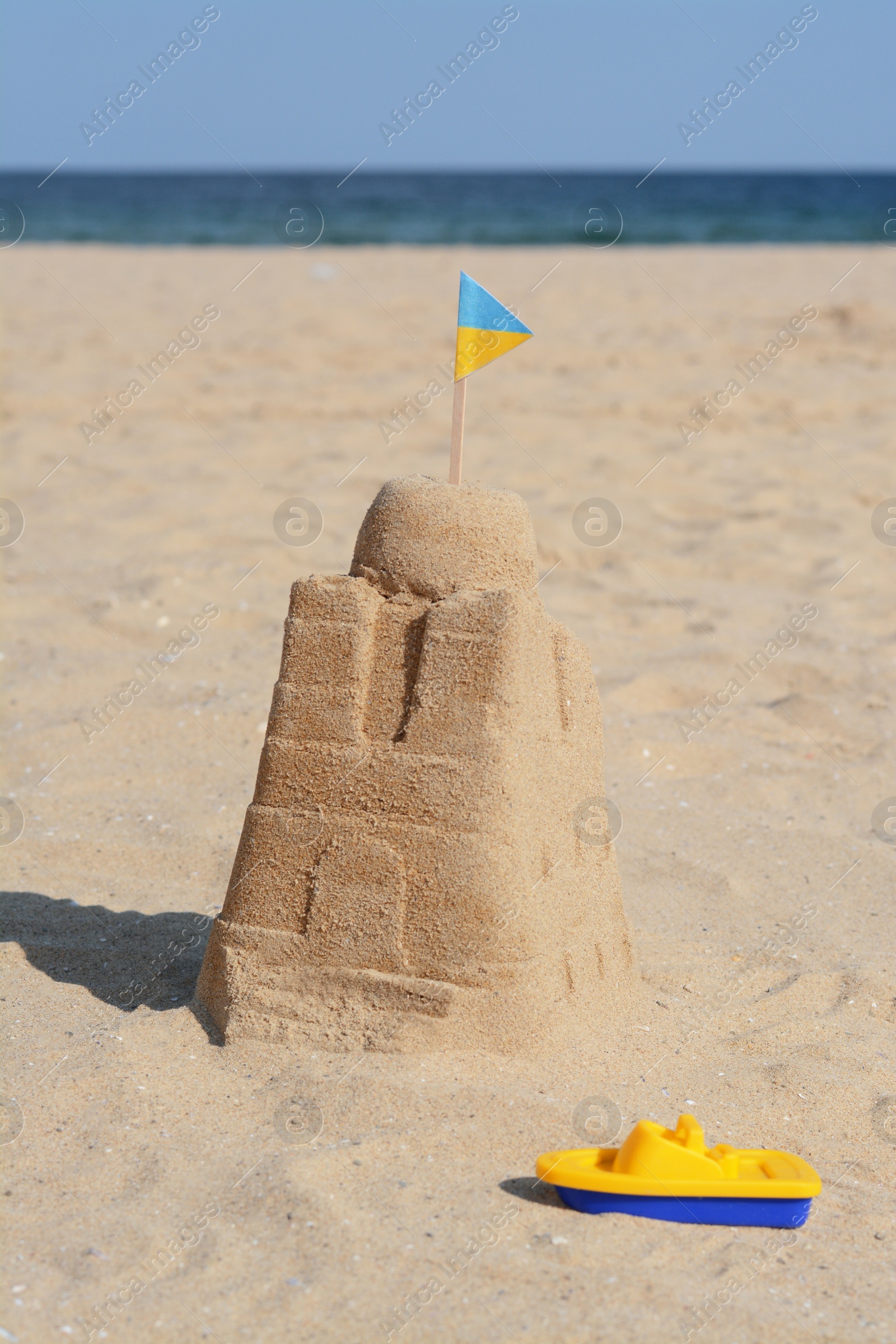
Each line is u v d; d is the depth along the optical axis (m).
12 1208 1.18
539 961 1.27
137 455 3.28
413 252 8.42
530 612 1.29
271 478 3.08
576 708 1.33
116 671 1.96
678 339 4.70
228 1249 1.15
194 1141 1.22
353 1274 1.14
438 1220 1.17
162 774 1.70
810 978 1.40
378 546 1.30
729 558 2.52
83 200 17.47
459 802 1.27
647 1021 1.33
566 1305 1.13
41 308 5.66
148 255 8.31
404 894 1.27
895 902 1.52
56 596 2.29
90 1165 1.20
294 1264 1.15
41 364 4.34
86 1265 1.15
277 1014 1.28
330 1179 1.19
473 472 3.09
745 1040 1.33
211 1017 1.30
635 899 1.51
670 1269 1.15
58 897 1.49
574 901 1.31
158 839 1.58
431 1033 1.26
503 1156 1.21
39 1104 1.24
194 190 21.97
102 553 2.54
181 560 2.49
